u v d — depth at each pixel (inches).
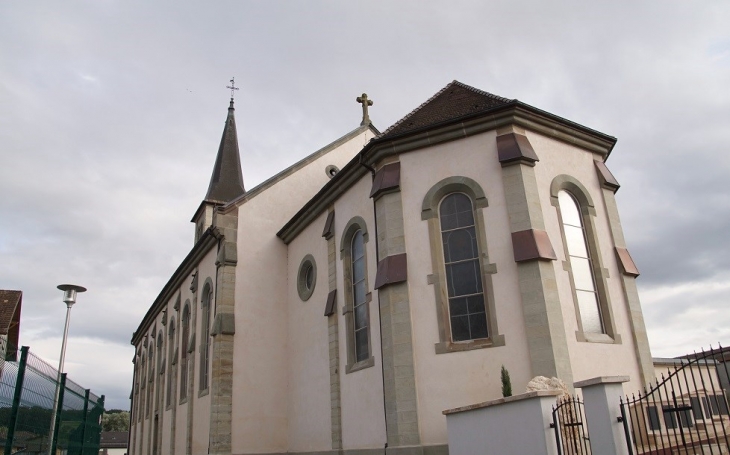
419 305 568.1
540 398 356.2
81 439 741.9
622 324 583.2
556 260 558.9
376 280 595.8
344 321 703.1
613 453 314.5
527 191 561.0
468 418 428.5
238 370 832.3
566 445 354.9
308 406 775.1
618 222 633.6
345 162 1034.7
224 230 895.1
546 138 617.0
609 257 609.0
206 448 848.3
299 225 870.4
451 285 571.8
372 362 623.5
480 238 565.6
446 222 595.5
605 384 327.0
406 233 598.2
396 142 627.2
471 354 533.6
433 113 673.6
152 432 1301.7
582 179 628.7
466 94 690.2
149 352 1520.7
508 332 527.5
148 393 1435.8
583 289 579.2
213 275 952.3
